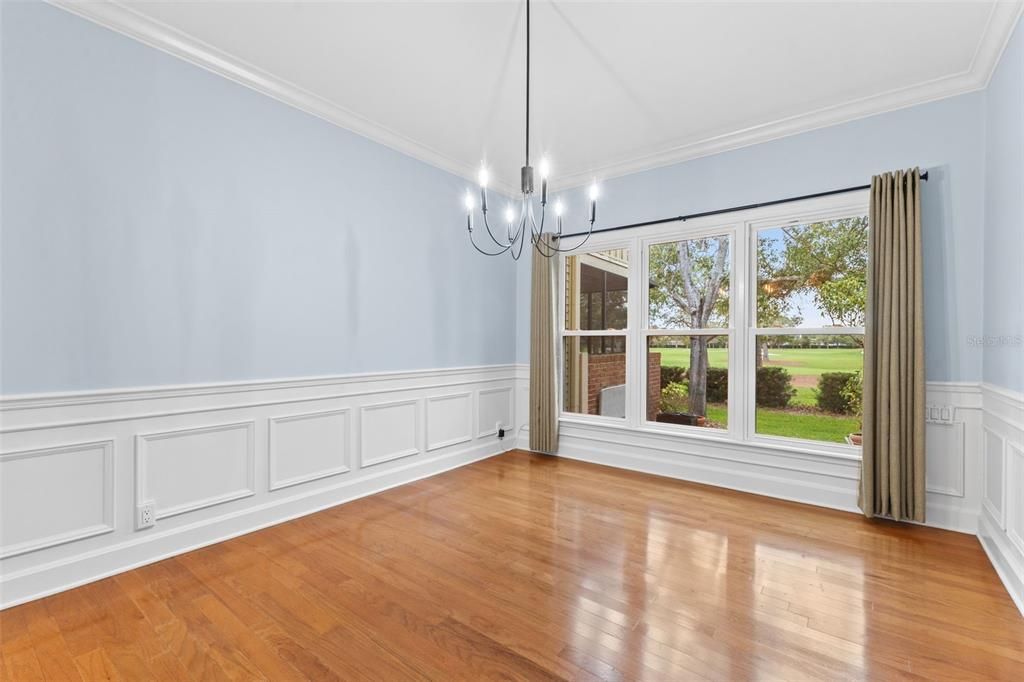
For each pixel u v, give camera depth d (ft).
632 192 13.51
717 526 9.40
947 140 9.21
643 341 13.47
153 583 7.20
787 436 11.30
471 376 14.48
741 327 11.74
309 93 9.92
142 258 7.84
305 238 10.19
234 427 9.02
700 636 5.92
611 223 13.93
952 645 5.74
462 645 5.77
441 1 7.11
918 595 6.85
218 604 6.64
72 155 7.10
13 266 6.59
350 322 11.09
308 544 8.61
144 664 5.42
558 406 14.93
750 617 6.32
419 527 9.40
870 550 8.30
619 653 5.61
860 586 7.10
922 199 9.41
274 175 9.66
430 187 13.12
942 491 9.23
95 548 7.32
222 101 8.85
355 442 11.17
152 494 7.93
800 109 10.40
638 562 7.89
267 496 9.50
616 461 13.83
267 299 9.53
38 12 6.79
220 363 8.82
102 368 7.40
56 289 6.95
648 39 8.01
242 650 5.68
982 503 8.70
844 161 10.32
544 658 5.53
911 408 9.23
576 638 5.90
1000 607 6.55
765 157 11.34
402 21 7.60
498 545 8.55
